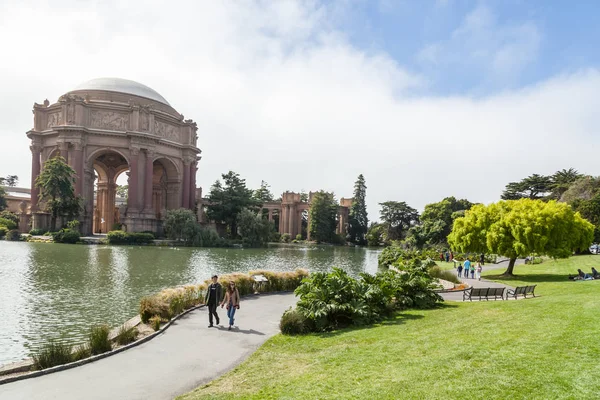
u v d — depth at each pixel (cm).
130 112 8369
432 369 820
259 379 896
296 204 12706
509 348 914
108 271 3142
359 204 13100
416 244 8338
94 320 1633
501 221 3344
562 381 689
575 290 2192
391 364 895
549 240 3177
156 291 2312
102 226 10275
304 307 1446
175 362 1066
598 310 1259
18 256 4078
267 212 13000
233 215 9188
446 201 8644
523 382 703
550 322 1161
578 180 7256
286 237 11638
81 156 7862
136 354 1130
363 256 7162
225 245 7656
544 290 2416
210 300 1470
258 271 2381
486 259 5300
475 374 764
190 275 3150
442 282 2852
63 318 1655
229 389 842
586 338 932
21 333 1434
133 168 8200
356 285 1569
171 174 9531
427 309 1723
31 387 882
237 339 1302
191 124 9694
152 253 5206
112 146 8200
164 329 1403
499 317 1354
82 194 7819
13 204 10994
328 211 11875
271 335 1363
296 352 1119
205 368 1021
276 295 2217
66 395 844
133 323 1477
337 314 1462
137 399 827
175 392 866
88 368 1010
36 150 8244
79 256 4284
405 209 11462
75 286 2405
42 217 7406
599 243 5981
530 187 8612
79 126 7806
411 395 698
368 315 1477
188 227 7262
